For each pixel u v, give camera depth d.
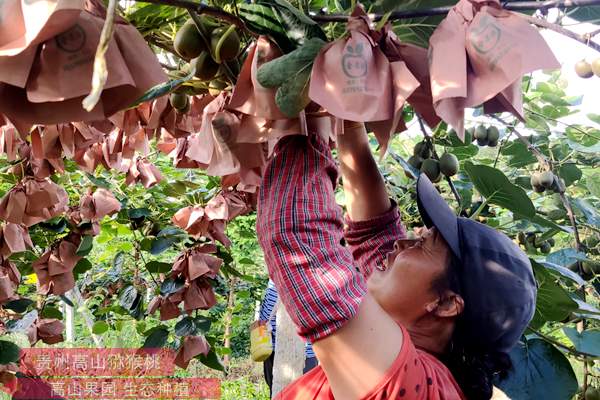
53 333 3.01
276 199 1.08
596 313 1.65
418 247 1.26
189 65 1.18
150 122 1.40
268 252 1.06
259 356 2.12
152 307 2.77
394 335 1.05
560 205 2.59
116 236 4.04
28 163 2.17
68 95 0.76
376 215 1.54
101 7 0.83
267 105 0.97
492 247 1.22
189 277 2.63
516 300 1.19
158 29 1.22
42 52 0.76
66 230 2.91
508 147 2.59
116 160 1.86
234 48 1.08
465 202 2.54
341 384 1.02
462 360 1.22
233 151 1.26
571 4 0.89
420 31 1.08
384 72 0.87
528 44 0.82
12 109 0.80
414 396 1.02
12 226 2.29
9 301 2.55
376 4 0.97
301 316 1.00
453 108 0.86
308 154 1.11
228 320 4.64
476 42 0.83
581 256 2.08
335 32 1.13
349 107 0.84
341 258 1.05
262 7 0.97
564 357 1.55
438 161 2.08
